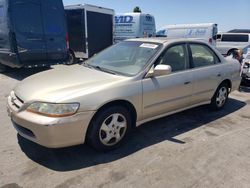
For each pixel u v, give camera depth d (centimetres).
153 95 388
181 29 1919
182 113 521
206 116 511
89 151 356
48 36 855
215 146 385
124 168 320
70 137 312
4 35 783
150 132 426
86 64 450
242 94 700
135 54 425
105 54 467
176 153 360
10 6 741
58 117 298
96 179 296
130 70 388
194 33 1861
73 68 426
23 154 343
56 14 869
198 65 470
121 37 1412
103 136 346
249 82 761
